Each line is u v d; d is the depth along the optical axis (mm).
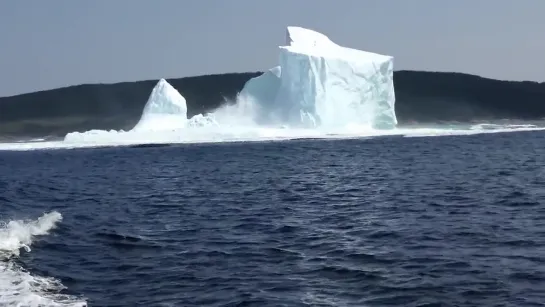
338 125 82438
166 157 62938
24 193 35969
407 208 25828
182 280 15125
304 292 13992
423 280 14664
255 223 23188
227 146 74312
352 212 25281
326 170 45156
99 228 22453
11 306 12398
